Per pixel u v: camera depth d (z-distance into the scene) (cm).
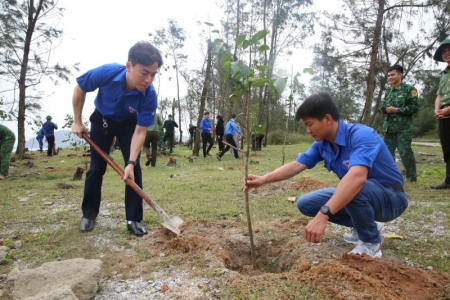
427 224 369
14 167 1015
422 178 632
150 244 322
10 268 284
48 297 205
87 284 230
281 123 2681
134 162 334
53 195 565
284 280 233
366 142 237
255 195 526
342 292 211
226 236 330
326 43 1223
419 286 227
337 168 267
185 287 237
